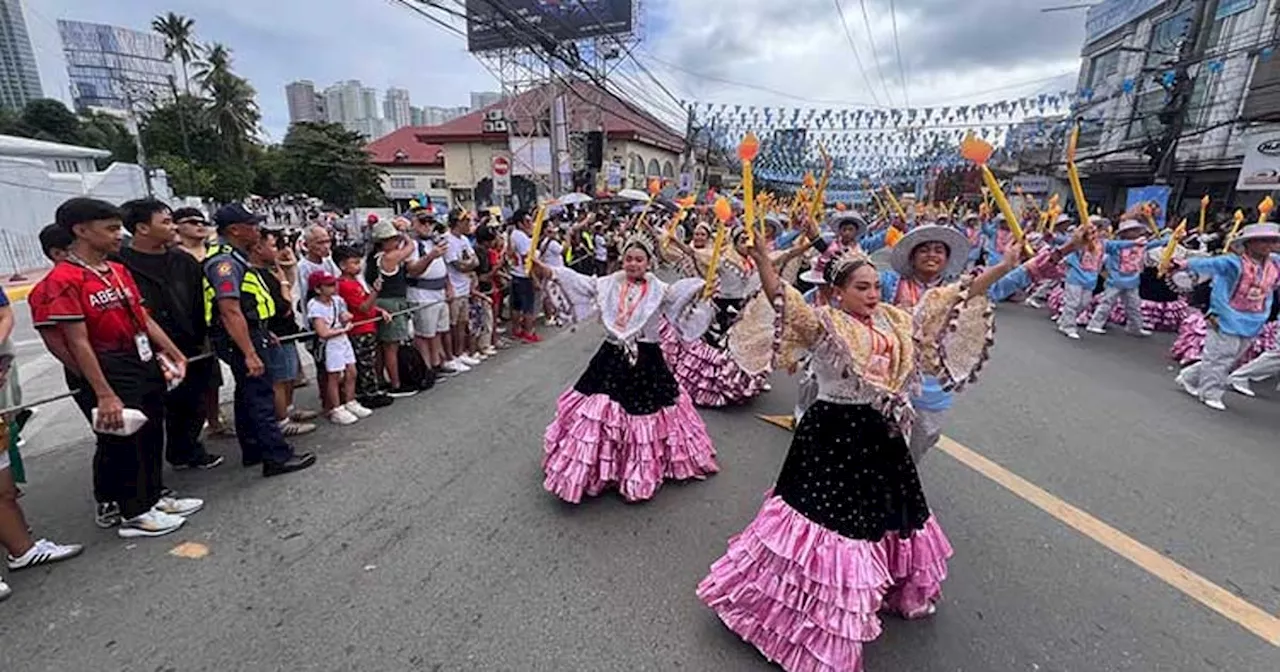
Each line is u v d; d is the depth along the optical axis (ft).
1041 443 15.61
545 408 17.93
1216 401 18.90
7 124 139.03
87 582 9.73
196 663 8.07
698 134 86.89
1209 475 13.87
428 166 136.98
